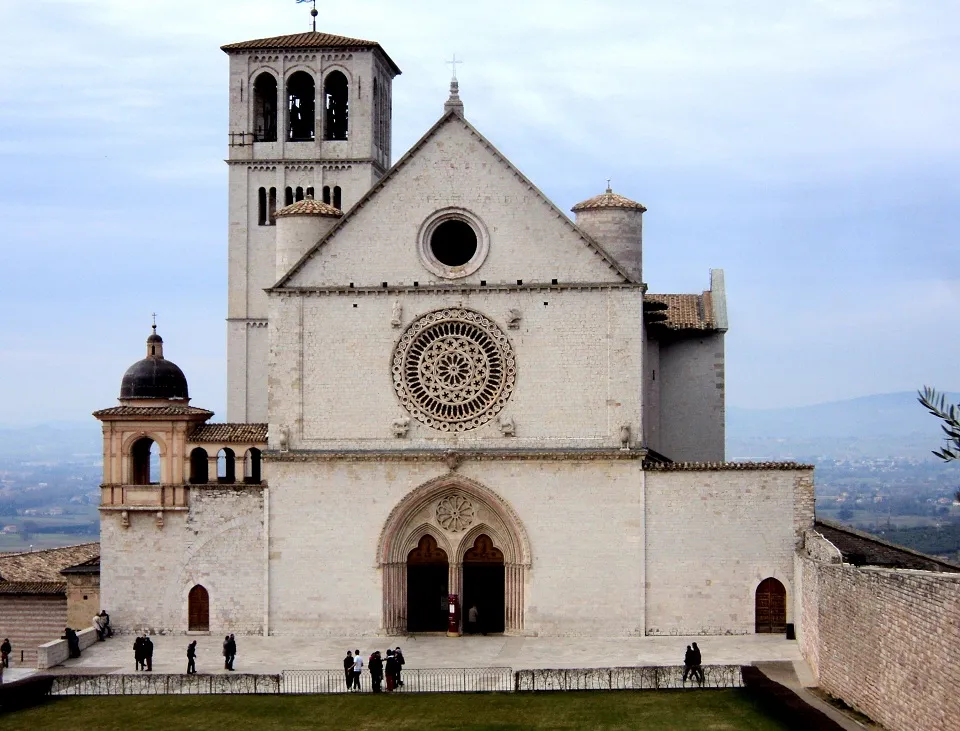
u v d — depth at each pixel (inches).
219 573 3523.6
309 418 3538.4
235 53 4471.0
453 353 3516.2
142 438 3649.1
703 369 4067.4
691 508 3422.7
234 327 4436.5
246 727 2704.2
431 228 3533.5
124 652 3358.8
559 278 3486.7
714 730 2551.7
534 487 3459.6
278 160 4446.4
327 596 3499.0
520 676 2935.5
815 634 2918.3
